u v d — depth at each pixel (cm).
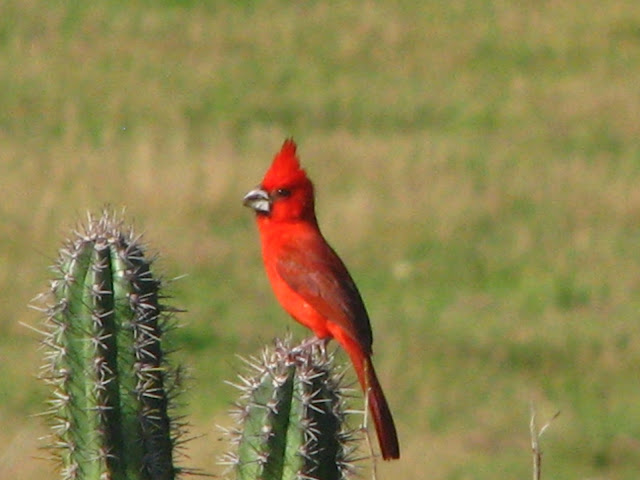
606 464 1588
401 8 4531
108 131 3184
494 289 2256
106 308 685
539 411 1720
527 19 4412
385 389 1777
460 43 4206
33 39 3978
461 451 1580
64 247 696
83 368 685
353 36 4234
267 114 3503
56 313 688
